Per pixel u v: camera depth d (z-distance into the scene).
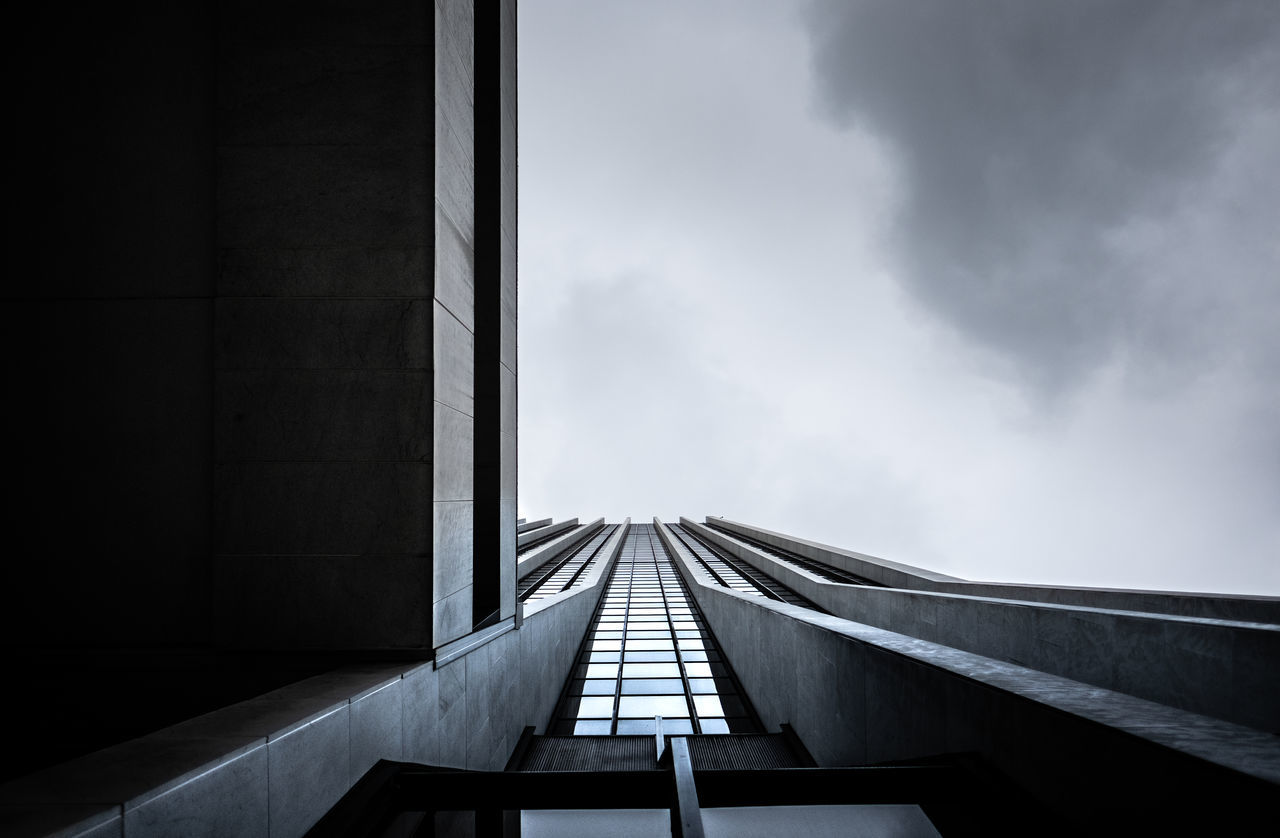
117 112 6.37
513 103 10.58
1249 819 2.06
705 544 47.78
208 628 6.01
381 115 6.23
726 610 15.49
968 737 3.82
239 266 6.11
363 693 4.45
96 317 6.23
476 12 9.41
